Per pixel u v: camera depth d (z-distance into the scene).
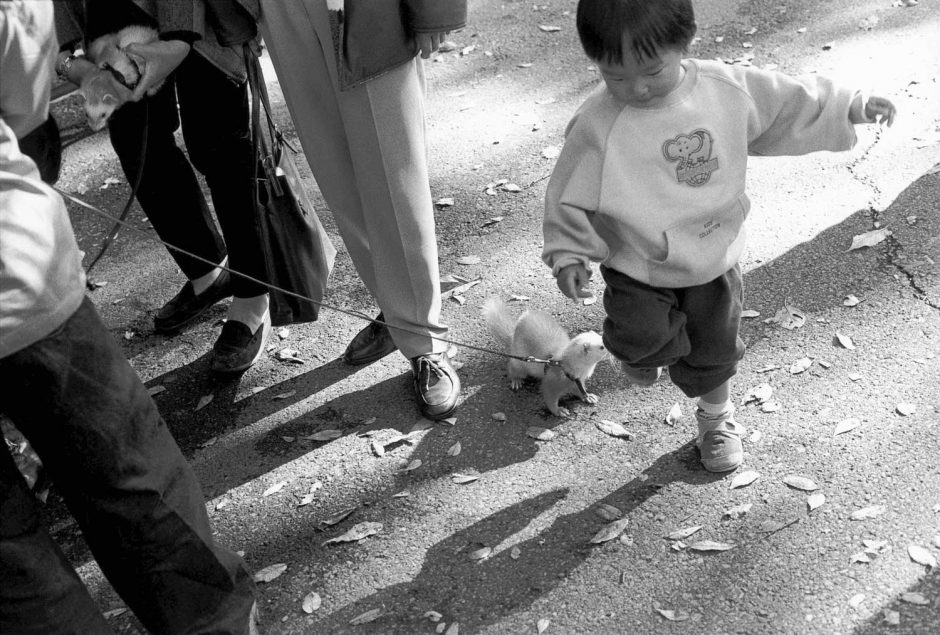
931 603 2.41
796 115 2.44
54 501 3.30
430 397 3.35
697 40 5.42
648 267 2.48
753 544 2.68
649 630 2.50
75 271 1.94
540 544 2.82
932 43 4.95
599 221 2.52
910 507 2.69
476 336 3.73
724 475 2.92
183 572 2.19
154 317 4.17
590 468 3.06
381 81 2.79
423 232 3.12
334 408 3.52
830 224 3.87
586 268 2.48
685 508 2.84
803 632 2.41
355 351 3.68
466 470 3.14
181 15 2.37
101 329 2.00
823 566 2.57
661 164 2.38
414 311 3.30
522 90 5.38
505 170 4.72
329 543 2.97
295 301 3.22
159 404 3.70
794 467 2.89
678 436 3.10
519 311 3.81
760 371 3.27
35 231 1.83
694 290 2.55
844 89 2.43
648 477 2.97
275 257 3.12
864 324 3.37
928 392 3.05
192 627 2.26
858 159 4.20
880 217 3.84
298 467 3.30
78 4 2.33
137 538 2.10
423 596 2.73
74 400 1.94
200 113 3.10
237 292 3.70
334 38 2.70
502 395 3.43
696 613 2.52
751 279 3.69
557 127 4.99
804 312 3.48
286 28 2.75
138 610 2.24
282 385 3.68
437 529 2.94
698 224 2.44
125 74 2.30
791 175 4.20
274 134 3.05
